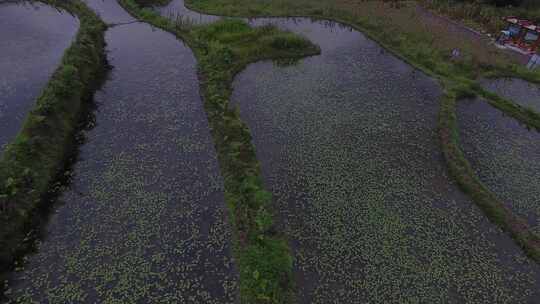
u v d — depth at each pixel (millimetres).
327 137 16344
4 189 11883
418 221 12516
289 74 21422
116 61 22578
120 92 19391
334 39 26203
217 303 10125
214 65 20922
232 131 15906
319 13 29969
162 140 15961
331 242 11781
